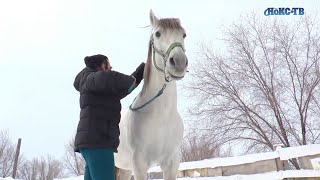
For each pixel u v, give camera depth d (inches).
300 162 259.0
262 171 274.5
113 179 115.3
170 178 143.9
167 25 132.0
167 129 139.3
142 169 139.1
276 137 577.9
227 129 589.6
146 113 138.8
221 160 300.2
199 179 277.9
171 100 139.0
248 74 614.5
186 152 794.2
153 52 138.9
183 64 122.3
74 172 1689.2
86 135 114.6
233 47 644.1
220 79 619.2
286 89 597.9
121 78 115.9
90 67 129.3
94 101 118.3
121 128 158.2
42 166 2082.9
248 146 587.2
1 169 1820.9
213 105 609.3
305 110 584.1
